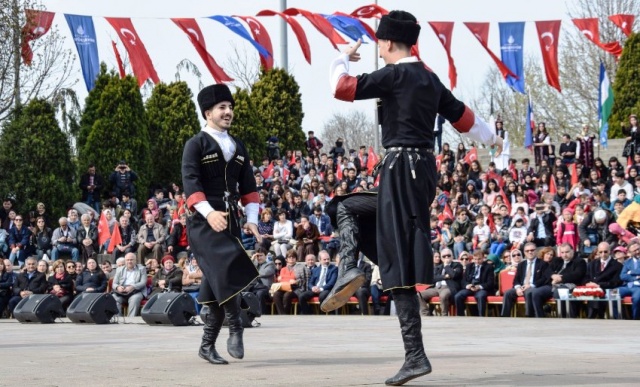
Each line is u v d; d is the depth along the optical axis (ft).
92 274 60.75
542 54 85.15
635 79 117.70
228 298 22.43
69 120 110.01
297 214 75.72
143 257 71.10
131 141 90.79
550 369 20.75
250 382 18.65
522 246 61.21
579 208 61.93
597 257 52.75
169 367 22.08
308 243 66.95
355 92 18.48
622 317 51.98
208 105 23.39
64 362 23.71
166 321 42.16
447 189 80.07
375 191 18.94
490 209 67.00
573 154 86.53
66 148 84.43
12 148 82.79
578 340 31.40
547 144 90.58
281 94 110.42
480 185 77.56
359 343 30.55
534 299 52.80
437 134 100.68
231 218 23.11
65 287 60.39
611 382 18.15
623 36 162.09
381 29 19.03
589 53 166.09
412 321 18.24
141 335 35.70
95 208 82.02
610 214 60.49
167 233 72.79
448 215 69.05
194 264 59.41
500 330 37.88
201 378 19.52
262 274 62.54
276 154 101.04
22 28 87.40
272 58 78.07
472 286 55.98
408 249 18.22
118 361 23.82
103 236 72.43
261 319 51.26
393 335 35.24
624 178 69.41
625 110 117.80
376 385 18.04
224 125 23.36
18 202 82.12
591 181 76.18
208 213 22.43
